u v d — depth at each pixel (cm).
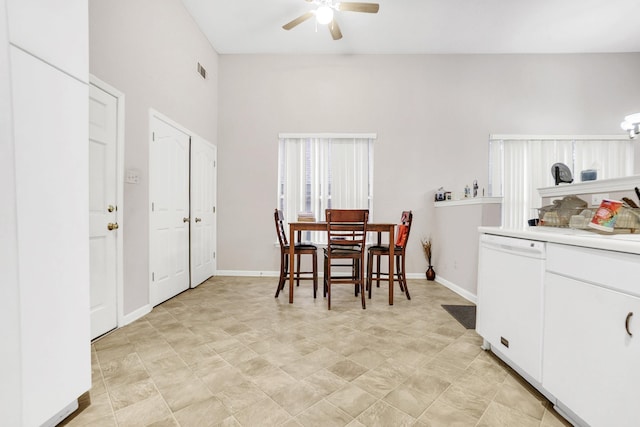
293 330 217
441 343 197
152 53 259
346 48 400
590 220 146
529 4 310
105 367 162
